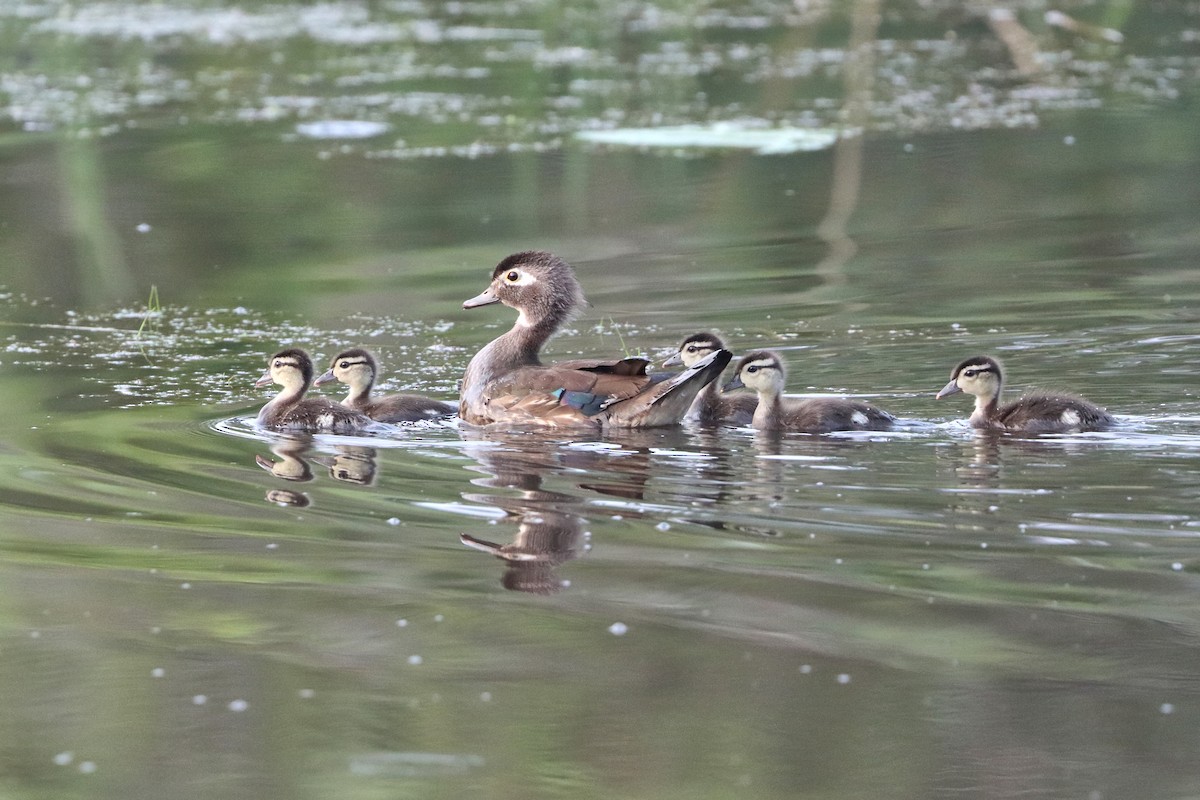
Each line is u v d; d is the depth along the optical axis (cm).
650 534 1181
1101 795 827
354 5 4712
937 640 992
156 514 1248
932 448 1405
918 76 3684
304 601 1070
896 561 1112
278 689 948
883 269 2203
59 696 945
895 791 832
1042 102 3434
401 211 2670
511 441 1480
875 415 1500
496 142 3134
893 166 2916
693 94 3525
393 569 1123
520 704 924
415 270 2302
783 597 1059
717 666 966
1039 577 1080
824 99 3469
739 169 2928
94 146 3127
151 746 885
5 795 834
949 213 2562
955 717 902
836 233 2450
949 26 4278
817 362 1738
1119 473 1302
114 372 1778
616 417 1527
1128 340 1777
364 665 977
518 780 845
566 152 3059
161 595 1084
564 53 3984
